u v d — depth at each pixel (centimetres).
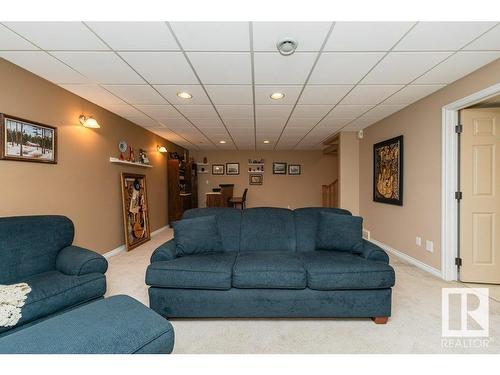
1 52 214
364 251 233
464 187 282
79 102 322
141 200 475
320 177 838
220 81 276
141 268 331
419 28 179
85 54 217
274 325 203
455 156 284
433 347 173
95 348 106
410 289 266
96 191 356
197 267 205
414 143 346
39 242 206
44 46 204
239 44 202
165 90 303
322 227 258
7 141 228
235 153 843
